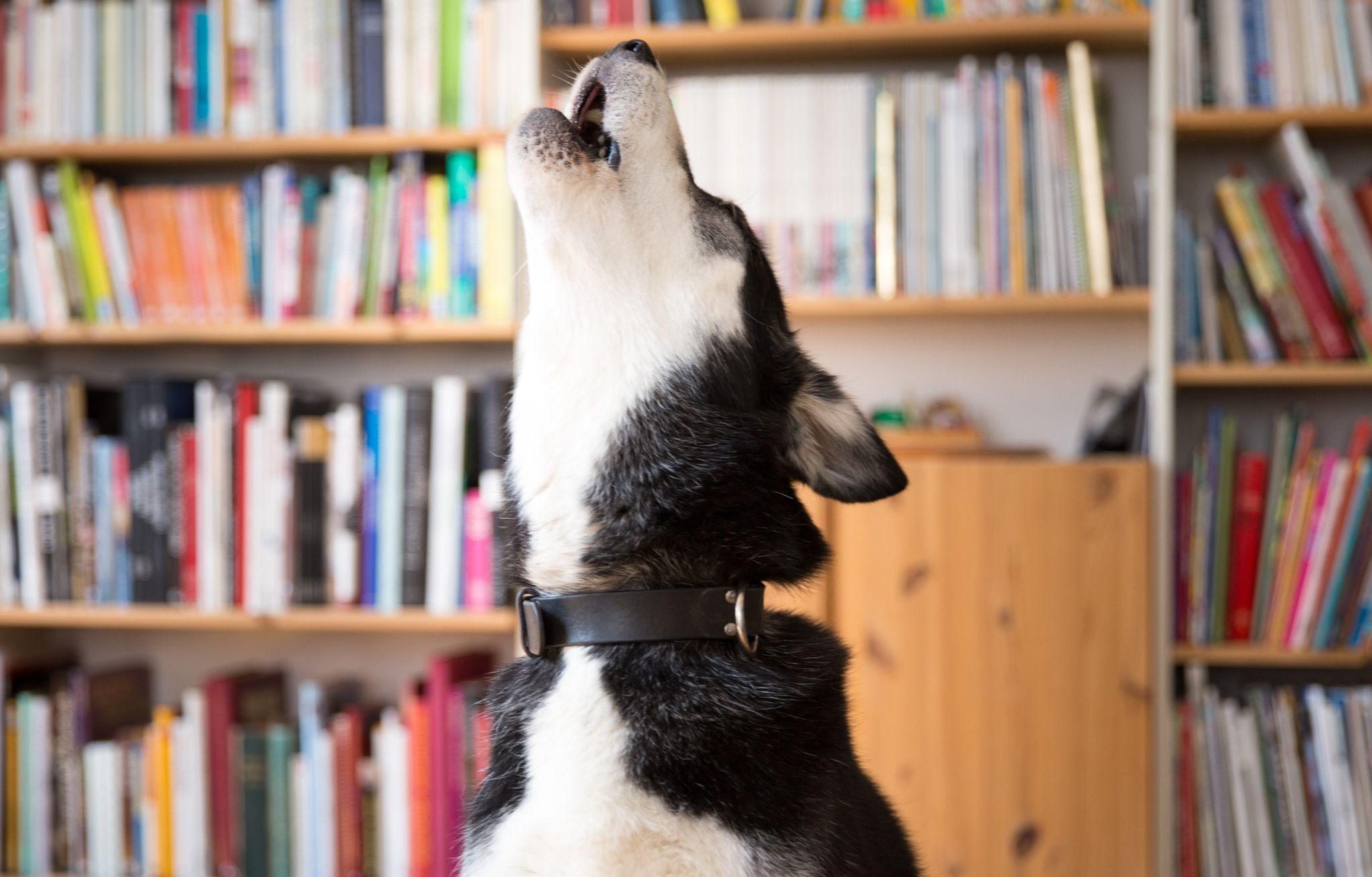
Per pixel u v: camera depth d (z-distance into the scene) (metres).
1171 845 1.79
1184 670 2.02
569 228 0.99
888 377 2.18
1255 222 1.90
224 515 2.04
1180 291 1.90
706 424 0.99
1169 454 1.82
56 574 2.07
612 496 0.98
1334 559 1.85
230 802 2.03
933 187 1.95
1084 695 1.76
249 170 2.28
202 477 2.05
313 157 2.19
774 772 0.90
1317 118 1.88
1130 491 1.78
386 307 2.05
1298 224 1.89
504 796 0.96
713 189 1.98
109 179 2.26
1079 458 2.01
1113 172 2.12
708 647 0.95
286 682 2.29
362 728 2.03
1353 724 1.81
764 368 1.06
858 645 1.79
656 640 0.94
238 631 2.30
